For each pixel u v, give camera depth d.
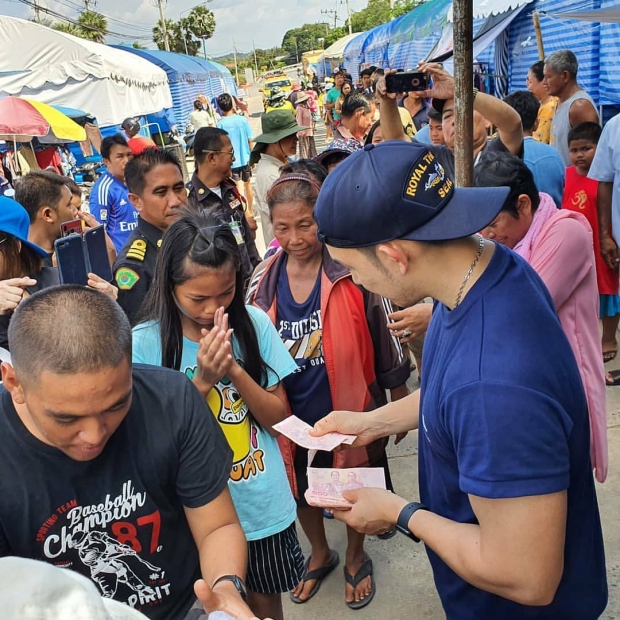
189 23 59.81
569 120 4.91
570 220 2.22
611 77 6.10
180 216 1.87
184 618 1.46
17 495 1.25
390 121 3.44
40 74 11.88
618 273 3.92
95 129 13.84
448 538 1.31
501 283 1.21
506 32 8.78
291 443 2.46
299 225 2.30
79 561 1.33
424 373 1.41
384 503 1.53
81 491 1.28
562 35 7.08
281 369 2.07
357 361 2.40
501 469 1.10
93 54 11.88
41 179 3.12
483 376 1.13
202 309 1.82
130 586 1.40
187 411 1.38
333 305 2.37
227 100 9.79
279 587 2.03
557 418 1.13
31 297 1.15
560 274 2.17
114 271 2.74
